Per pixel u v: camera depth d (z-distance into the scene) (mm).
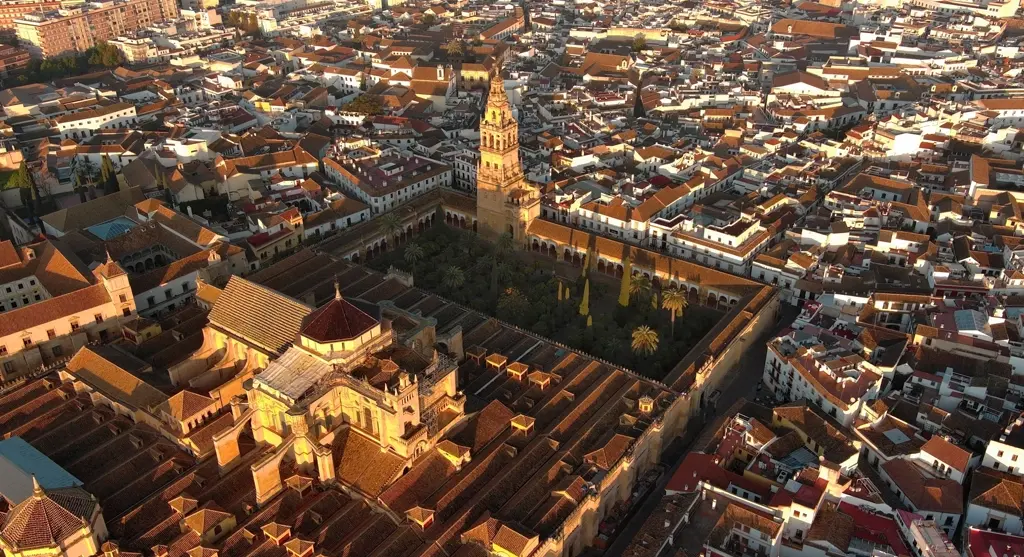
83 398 164750
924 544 131000
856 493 144875
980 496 142750
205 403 151375
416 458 145000
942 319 190750
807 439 158125
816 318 197500
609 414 160375
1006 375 173625
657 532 135625
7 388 174625
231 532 134375
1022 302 196750
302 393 140625
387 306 175875
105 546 127750
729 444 156875
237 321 161125
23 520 124750
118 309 197250
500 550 126750
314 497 141750
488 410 158000
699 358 179750
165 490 139750
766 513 137625
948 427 160000
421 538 132375
